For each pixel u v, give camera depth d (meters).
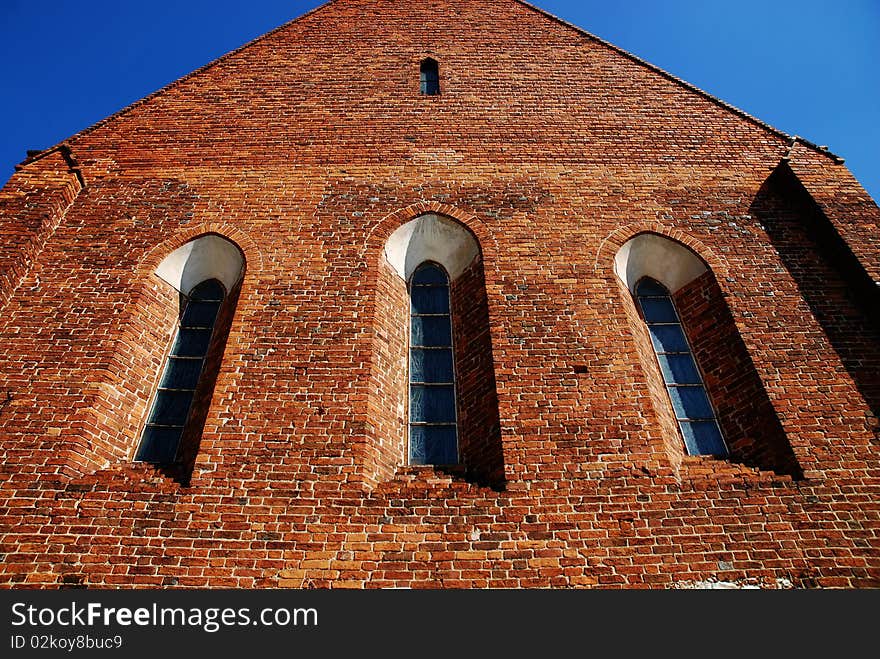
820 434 6.24
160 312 7.76
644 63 11.20
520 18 12.33
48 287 7.53
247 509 5.66
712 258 8.09
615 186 9.02
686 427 6.94
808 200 8.43
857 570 5.32
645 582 5.27
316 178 9.08
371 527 5.59
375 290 7.62
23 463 5.90
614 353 6.95
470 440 6.70
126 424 6.73
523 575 5.32
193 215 8.55
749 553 5.44
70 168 8.91
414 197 8.78
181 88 10.70
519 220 8.49
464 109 10.26
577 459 6.05
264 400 6.48
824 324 7.25
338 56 11.44
